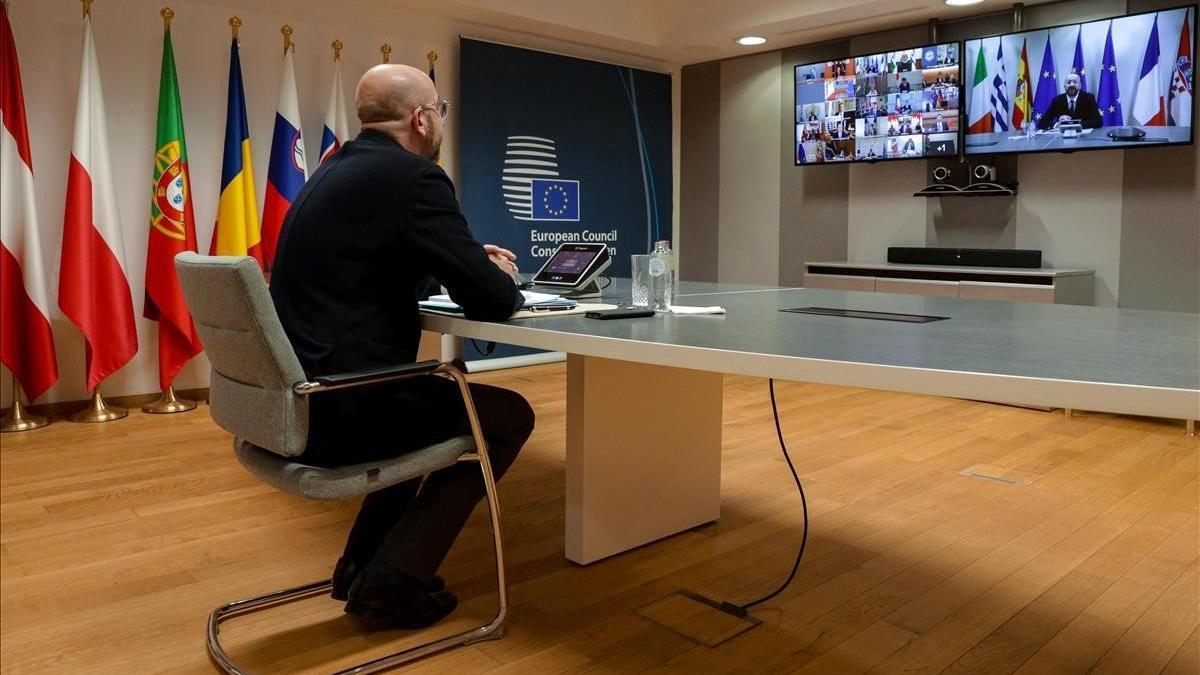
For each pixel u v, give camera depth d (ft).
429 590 7.19
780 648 6.41
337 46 16.33
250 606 7.00
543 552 8.34
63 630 6.63
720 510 9.59
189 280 5.71
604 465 8.05
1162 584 7.55
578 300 8.29
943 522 9.18
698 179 23.06
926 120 17.51
